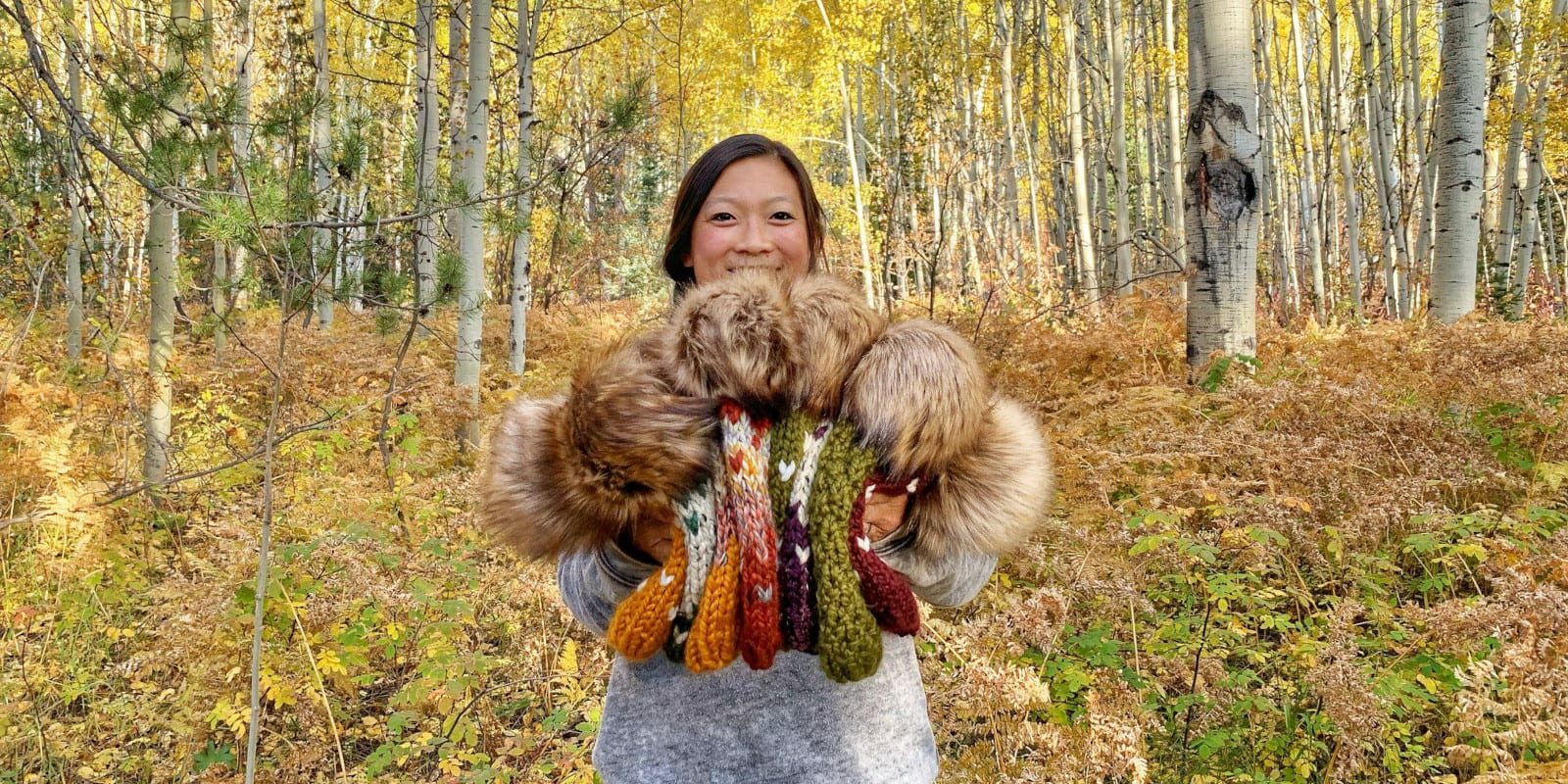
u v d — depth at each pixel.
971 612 3.06
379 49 12.63
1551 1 12.05
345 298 4.29
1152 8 16.03
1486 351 4.81
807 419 0.95
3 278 7.24
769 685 1.10
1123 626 2.89
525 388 7.59
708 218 1.32
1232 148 5.31
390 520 3.79
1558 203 18.67
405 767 2.83
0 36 5.00
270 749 2.86
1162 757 2.37
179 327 7.93
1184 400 4.84
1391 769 2.22
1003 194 18.75
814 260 1.40
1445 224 6.53
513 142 11.79
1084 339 6.50
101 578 3.68
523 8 8.30
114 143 3.94
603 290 18.28
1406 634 2.65
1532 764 1.93
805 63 17.31
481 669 2.79
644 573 1.02
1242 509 3.19
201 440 5.33
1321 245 14.38
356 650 2.93
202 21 4.47
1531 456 3.77
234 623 2.92
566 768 2.60
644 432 0.89
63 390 4.95
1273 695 2.59
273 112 4.17
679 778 1.10
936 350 0.95
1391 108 14.72
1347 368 5.34
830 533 0.92
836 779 1.09
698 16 17.19
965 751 2.04
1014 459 1.04
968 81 17.11
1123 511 3.49
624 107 6.45
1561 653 2.05
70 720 3.03
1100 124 15.84
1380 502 3.25
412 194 5.33
